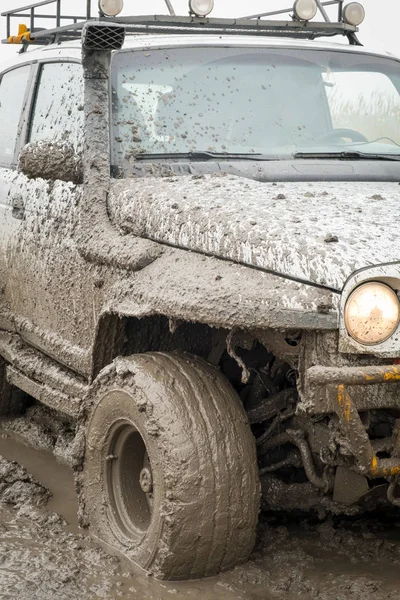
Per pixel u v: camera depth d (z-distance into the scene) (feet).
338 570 14.85
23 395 23.38
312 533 16.17
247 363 15.90
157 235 15.49
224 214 14.55
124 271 15.80
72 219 17.92
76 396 18.22
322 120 19.29
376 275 12.64
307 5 21.65
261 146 18.31
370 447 12.94
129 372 15.01
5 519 17.25
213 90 18.79
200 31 21.06
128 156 17.63
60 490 18.90
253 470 14.28
